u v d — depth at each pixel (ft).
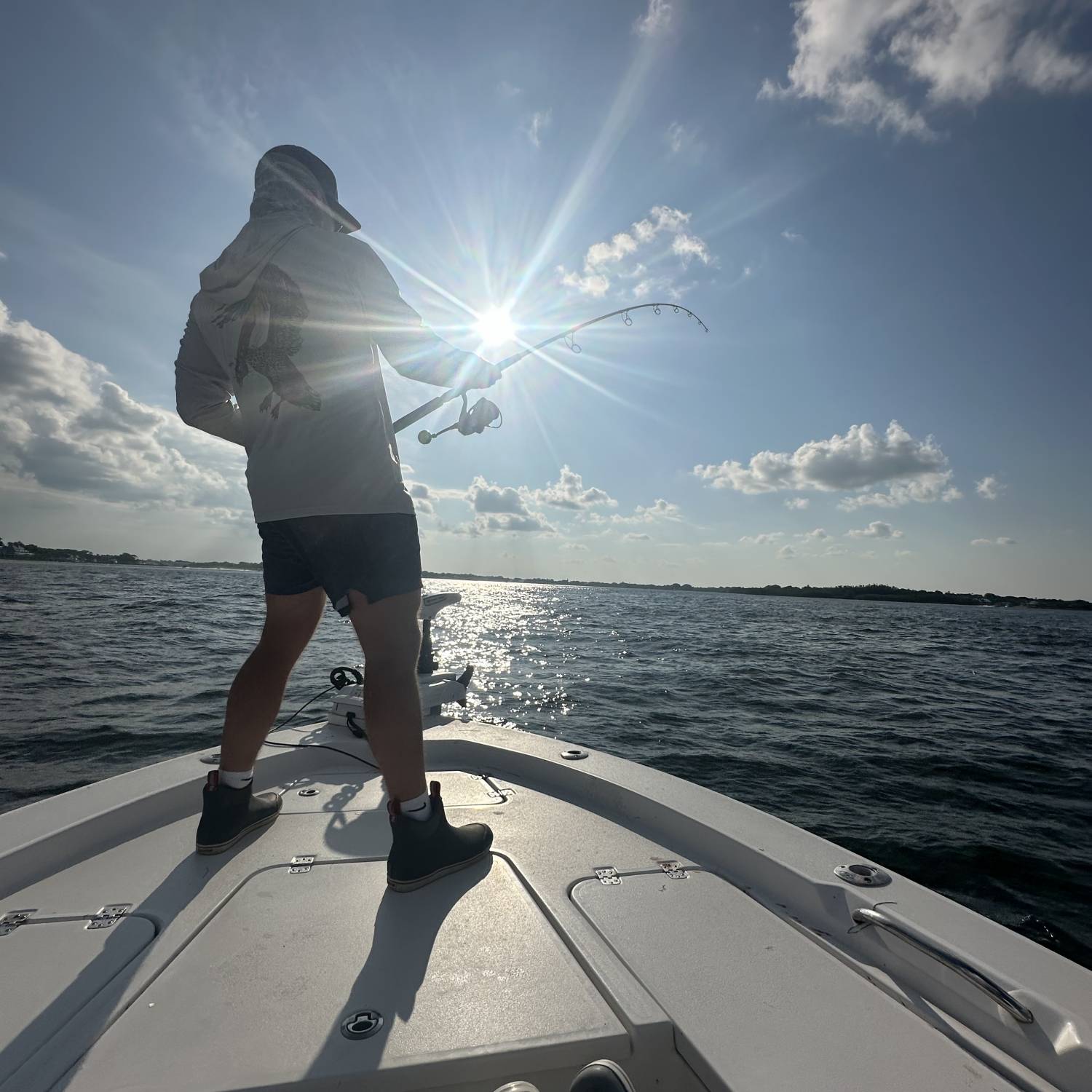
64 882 4.29
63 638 48.91
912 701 38.32
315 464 4.29
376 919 3.88
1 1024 2.96
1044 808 18.38
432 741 6.84
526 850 4.83
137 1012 3.04
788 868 4.15
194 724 23.65
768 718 30.89
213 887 4.23
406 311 4.50
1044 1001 2.86
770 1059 2.79
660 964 3.46
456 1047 2.83
